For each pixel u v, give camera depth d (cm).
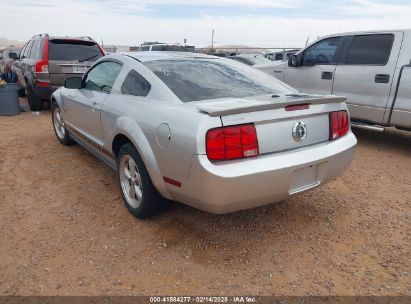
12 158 520
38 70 813
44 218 347
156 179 296
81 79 464
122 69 377
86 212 359
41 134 664
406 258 293
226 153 253
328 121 316
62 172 466
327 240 317
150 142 295
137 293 248
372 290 255
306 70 696
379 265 284
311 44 692
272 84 369
